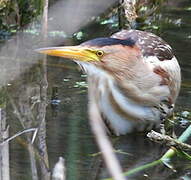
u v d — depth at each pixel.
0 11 11.53
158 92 8.30
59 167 5.45
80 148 7.51
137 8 11.99
